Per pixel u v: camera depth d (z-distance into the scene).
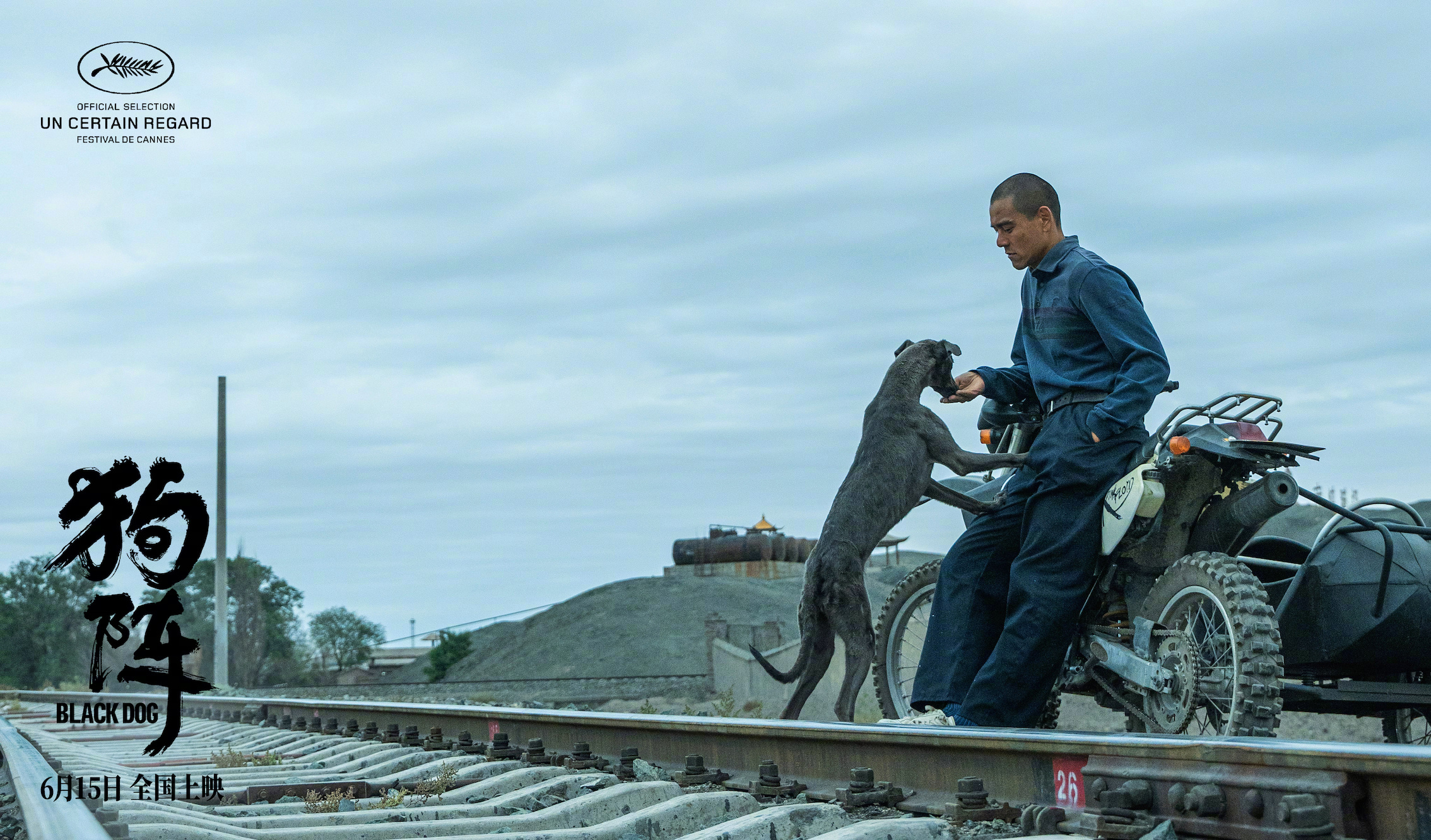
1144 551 4.96
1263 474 4.62
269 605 63.00
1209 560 4.46
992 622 5.39
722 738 4.30
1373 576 4.77
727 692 20.94
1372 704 5.46
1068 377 5.05
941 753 3.30
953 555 5.54
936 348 6.53
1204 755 2.42
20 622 64.81
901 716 6.29
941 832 2.61
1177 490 4.82
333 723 7.94
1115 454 4.84
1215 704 4.50
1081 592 4.81
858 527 6.14
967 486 6.66
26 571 65.69
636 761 4.45
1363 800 2.10
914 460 6.20
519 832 3.05
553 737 5.39
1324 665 5.05
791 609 47.50
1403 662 4.88
